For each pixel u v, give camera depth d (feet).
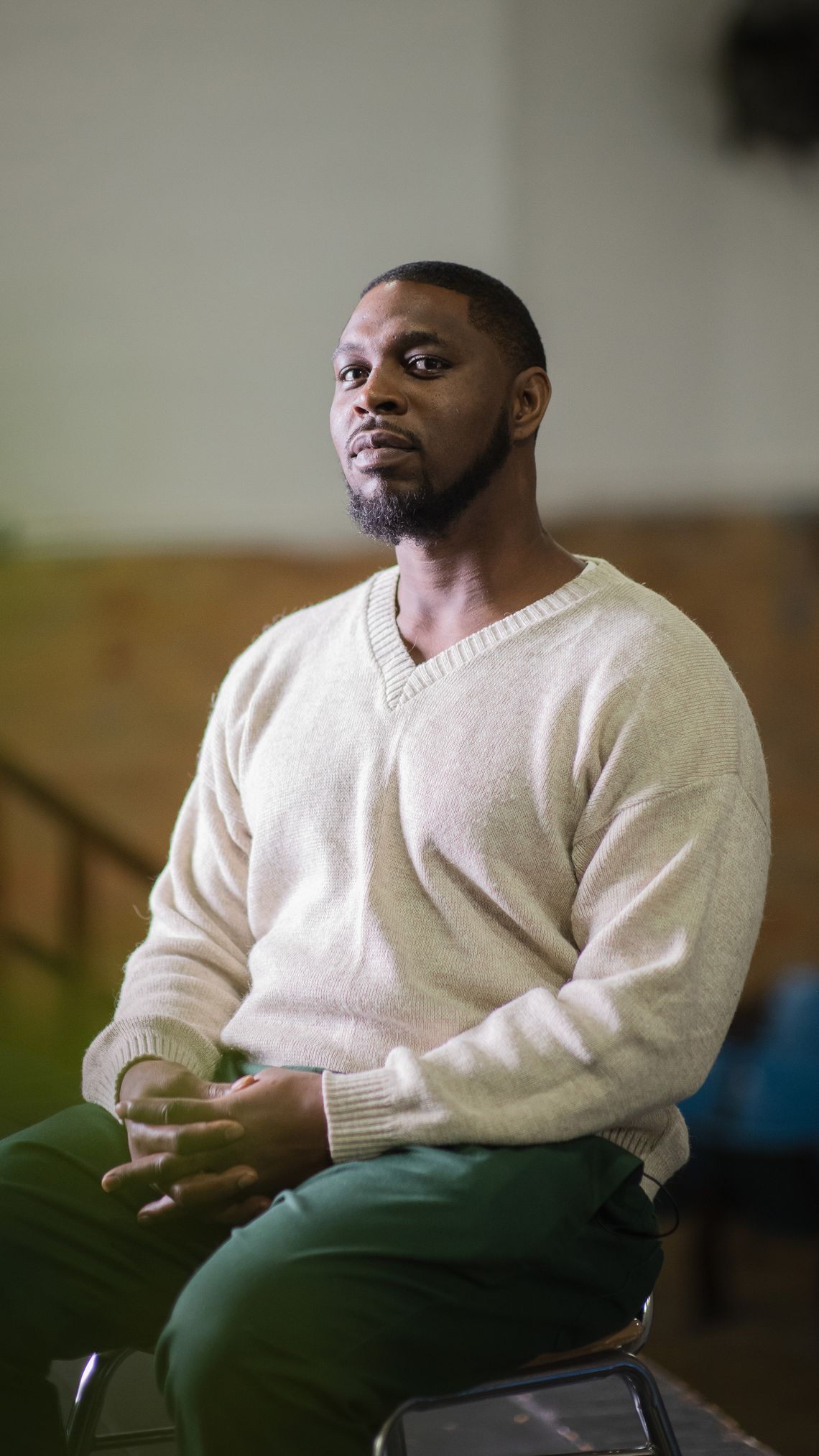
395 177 26.50
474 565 7.17
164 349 25.85
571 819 6.51
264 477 26.53
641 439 28.91
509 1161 5.84
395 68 26.32
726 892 6.25
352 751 7.02
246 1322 5.40
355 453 6.99
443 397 6.84
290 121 25.93
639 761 6.36
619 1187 6.16
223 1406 5.35
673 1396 10.09
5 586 25.99
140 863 18.85
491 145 26.81
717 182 28.73
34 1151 6.77
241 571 26.81
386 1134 5.90
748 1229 25.18
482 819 6.55
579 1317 6.02
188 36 25.36
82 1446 6.67
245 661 8.06
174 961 7.43
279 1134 6.07
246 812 7.61
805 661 29.99
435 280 7.02
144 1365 9.61
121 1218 6.55
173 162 25.53
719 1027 6.19
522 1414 9.67
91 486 25.91
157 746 26.91
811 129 28.30
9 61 24.72
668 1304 21.89
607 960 6.15
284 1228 5.67
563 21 27.50
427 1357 5.59
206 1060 7.02
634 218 28.37
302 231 26.17
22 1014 23.29
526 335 7.20
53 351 25.40
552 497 28.68
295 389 26.45
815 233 29.22
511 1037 5.98
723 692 6.56
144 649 26.68
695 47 28.25
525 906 6.49
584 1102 5.89
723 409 29.25
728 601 29.66
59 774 26.53
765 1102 20.77
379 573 7.90
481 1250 5.61
